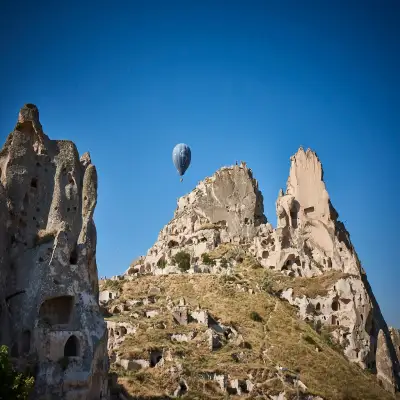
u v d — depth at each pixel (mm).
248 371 99750
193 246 158500
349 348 118938
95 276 71812
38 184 73438
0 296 63969
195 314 115312
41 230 71125
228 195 167750
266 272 139125
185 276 138125
